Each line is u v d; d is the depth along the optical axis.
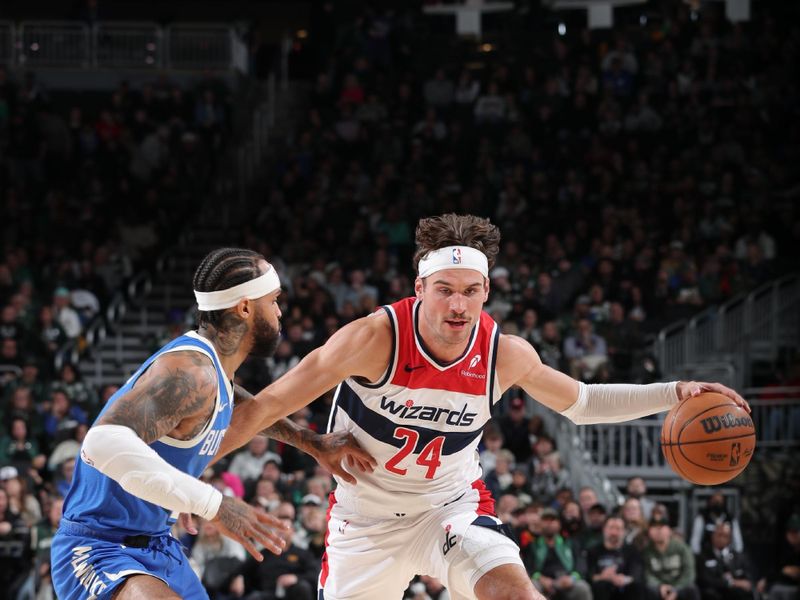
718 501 11.68
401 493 4.89
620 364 14.05
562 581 10.09
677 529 11.45
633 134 19.41
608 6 23.39
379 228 17.36
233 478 11.06
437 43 23.09
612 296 15.64
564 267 15.86
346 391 4.79
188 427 4.08
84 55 21.23
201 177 19.27
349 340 4.57
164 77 20.59
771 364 15.80
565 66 20.95
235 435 4.52
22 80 20.98
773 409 13.88
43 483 11.87
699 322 15.66
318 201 18.05
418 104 20.56
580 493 11.39
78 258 17.39
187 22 25.05
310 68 23.25
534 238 17.25
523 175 18.36
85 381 13.87
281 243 17.53
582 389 5.00
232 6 25.14
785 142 19.59
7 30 21.17
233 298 4.16
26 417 12.72
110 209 18.31
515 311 14.74
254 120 21.36
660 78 20.44
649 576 10.48
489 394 4.73
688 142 19.33
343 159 19.41
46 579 10.03
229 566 10.02
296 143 20.02
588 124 19.77
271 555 10.19
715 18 21.94
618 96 20.33
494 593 4.54
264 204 19.25
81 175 18.59
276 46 24.45
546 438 12.34
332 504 5.20
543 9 23.33
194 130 19.64
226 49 21.39
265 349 4.29
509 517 10.66
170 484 3.79
